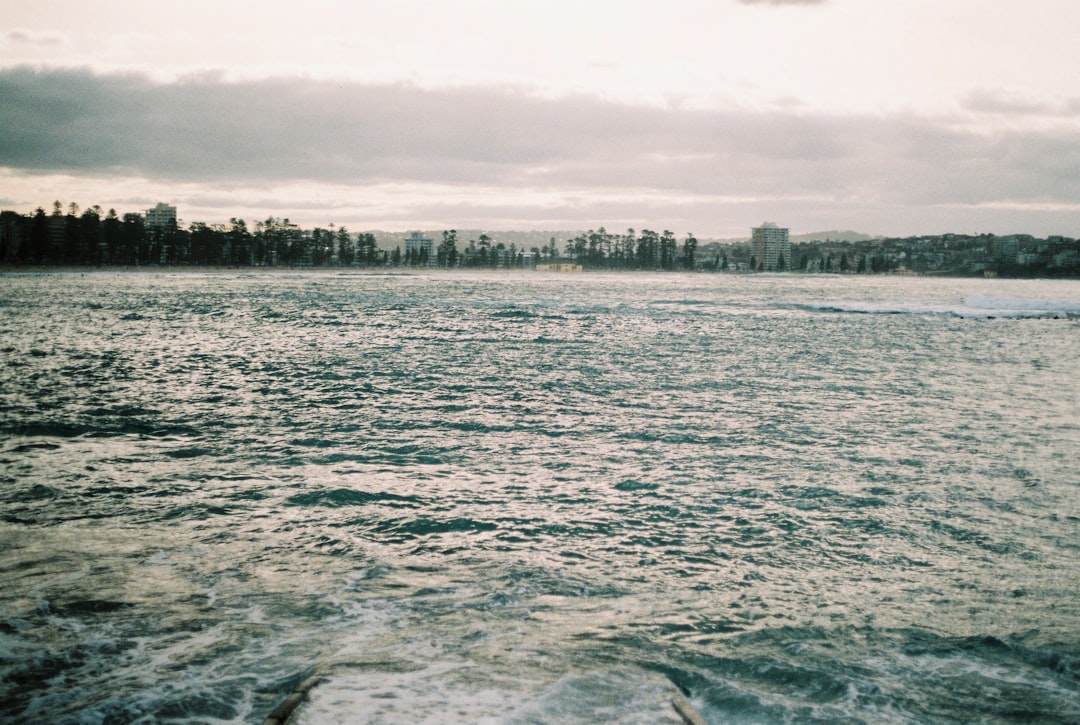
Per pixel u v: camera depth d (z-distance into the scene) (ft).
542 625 33.35
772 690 28.40
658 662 30.19
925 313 299.58
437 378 118.93
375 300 358.02
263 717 25.44
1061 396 109.91
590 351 162.20
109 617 33.30
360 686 26.76
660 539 46.37
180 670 28.58
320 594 36.42
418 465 64.23
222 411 88.69
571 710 25.34
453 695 26.18
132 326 211.00
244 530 46.26
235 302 329.93
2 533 44.86
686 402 99.30
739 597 37.70
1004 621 35.60
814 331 219.82
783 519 50.85
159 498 53.01
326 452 68.49
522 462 65.92
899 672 30.27
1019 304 347.36
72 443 70.90
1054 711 27.53
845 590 39.04
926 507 54.24
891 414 93.15
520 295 432.25
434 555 42.65
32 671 28.35
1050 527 50.08
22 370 122.31
